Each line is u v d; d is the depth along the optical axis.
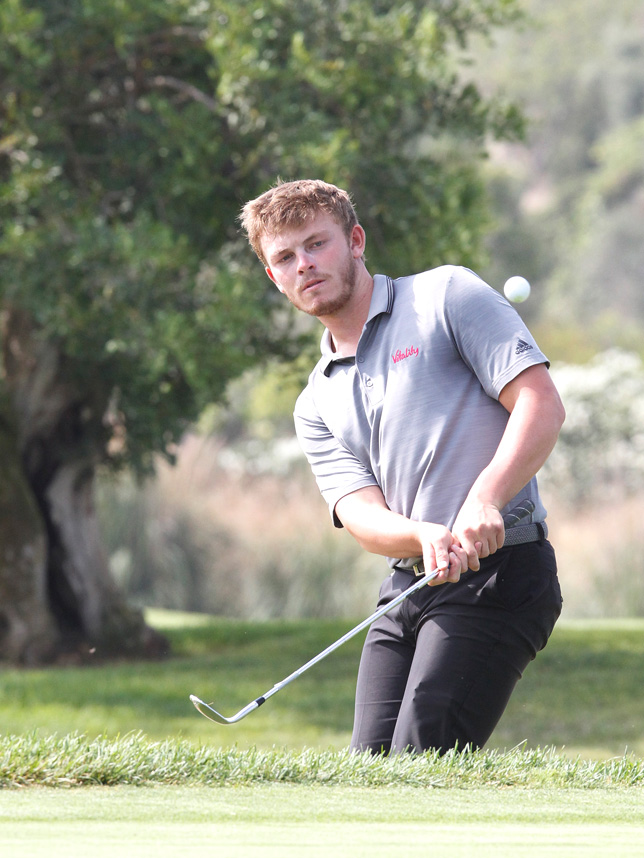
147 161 31.17
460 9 33.09
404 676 10.68
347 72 29.39
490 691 9.91
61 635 35.81
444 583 10.14
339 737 25.33
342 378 10.66
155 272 28.09
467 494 9.91
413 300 10.23
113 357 33.06
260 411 91.00
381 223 31.66
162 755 9.74
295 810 7.46
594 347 122.31
